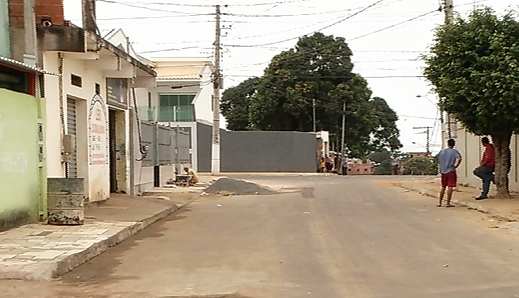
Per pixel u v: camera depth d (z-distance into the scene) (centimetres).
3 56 1184
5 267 804
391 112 6612
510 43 1558
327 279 781
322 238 1121
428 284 751
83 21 1366
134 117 2011
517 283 753
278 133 4822
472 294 700
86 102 1544
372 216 1471
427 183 2672
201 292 718
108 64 1553
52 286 754
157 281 780
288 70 5159
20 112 1162
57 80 1344
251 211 1633
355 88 5209
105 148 1705
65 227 1176
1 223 1097
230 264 884
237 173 4569
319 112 5262
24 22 1210
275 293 709
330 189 2469
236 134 4778
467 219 1395
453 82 1600
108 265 891
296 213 1556
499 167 1748
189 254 975
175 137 2781
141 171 2108
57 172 1344
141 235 1197
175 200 1912
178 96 4681
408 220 1386
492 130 1678
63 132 1373
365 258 921
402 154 6888
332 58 5131
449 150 1680
